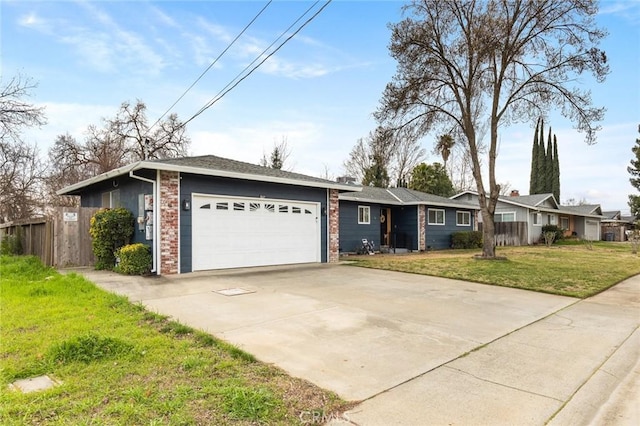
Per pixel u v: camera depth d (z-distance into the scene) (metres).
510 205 27.80
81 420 2.62
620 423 3.01
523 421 2.92
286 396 3.15
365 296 7.59
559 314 6.60
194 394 3.04
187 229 10.20
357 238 19.05
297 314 5.99
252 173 11.27
